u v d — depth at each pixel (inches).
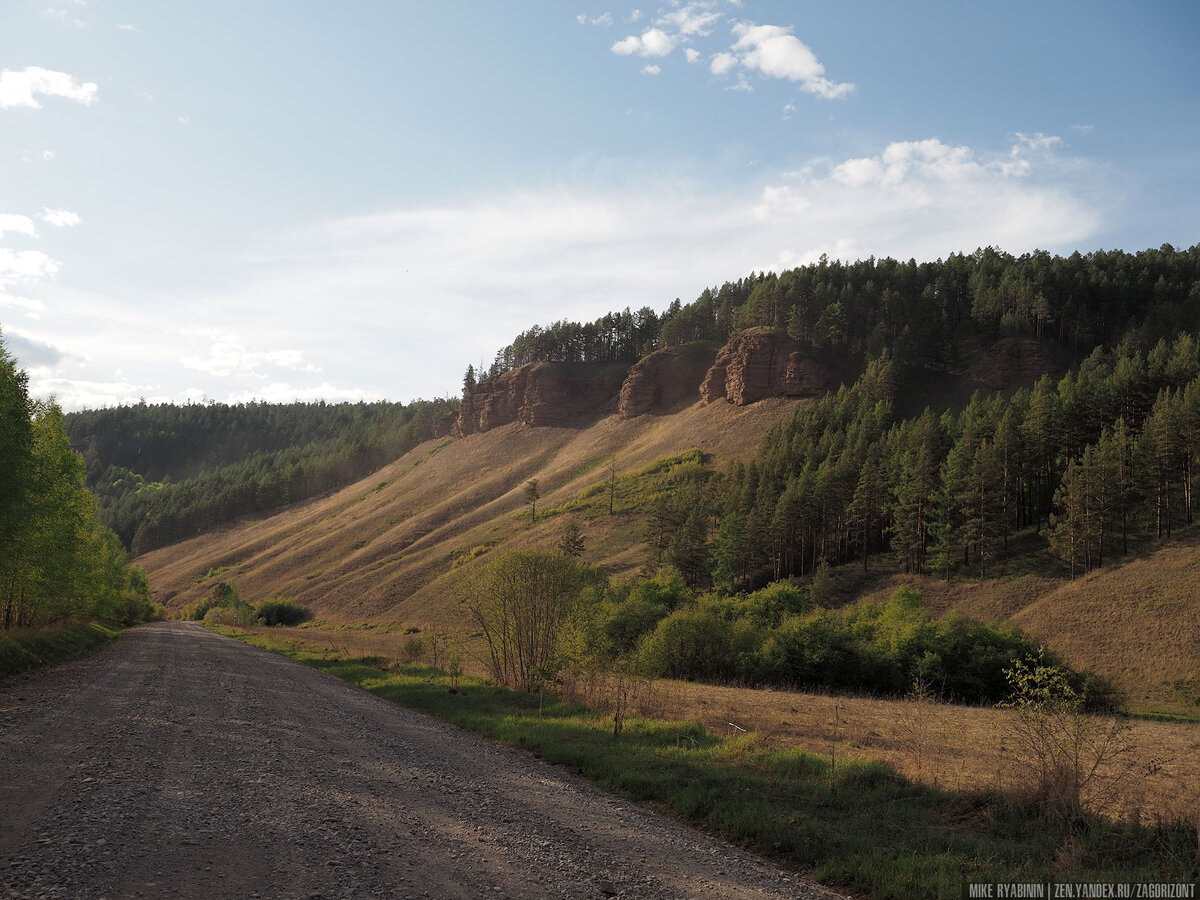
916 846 343.6
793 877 310.5
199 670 1025.5
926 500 3125.0
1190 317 5826.8
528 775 480.7
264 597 5012.3
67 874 239.1
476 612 1054.4
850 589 3026.6
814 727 764.0
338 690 919.0
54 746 454.0
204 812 325.7
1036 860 324.2
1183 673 1743.4
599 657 818.2
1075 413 3385.8
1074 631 2150.6
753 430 5974.4
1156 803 426.9
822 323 7007.9
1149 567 2402.8
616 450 6811.0
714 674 1428.4
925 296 6924.2
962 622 1450.5
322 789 385.1
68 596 1582.2
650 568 3693.4
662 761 529.0
